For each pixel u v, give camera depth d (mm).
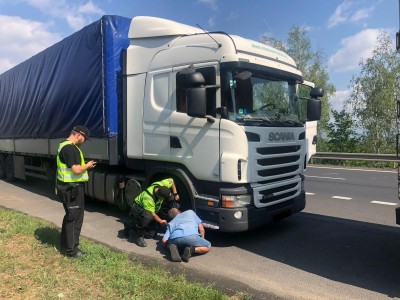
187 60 6043
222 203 5668
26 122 11117
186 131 6012
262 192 5895
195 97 5406
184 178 6105
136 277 4512
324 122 26219
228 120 5555
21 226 6625
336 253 5684
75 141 5457
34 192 11227
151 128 6566
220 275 4863
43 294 4141
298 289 4457
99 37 7379
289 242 6227
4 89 13320
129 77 7031
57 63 9148
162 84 6406
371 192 10648
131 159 7191
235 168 5500
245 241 6285
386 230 6855
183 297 4039
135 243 6156
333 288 4477
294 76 6699
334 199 9750
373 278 4758
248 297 4172
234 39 5707
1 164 14273
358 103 24062
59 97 8969
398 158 4211
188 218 5629
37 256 5266
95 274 4652
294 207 6676
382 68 22906
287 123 6395
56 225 7074
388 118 23031
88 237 6457
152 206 6043
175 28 6391
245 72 5590
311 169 16906
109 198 7715
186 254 5305
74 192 5223
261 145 5758
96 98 7496
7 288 4277
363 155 17344
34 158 11586
